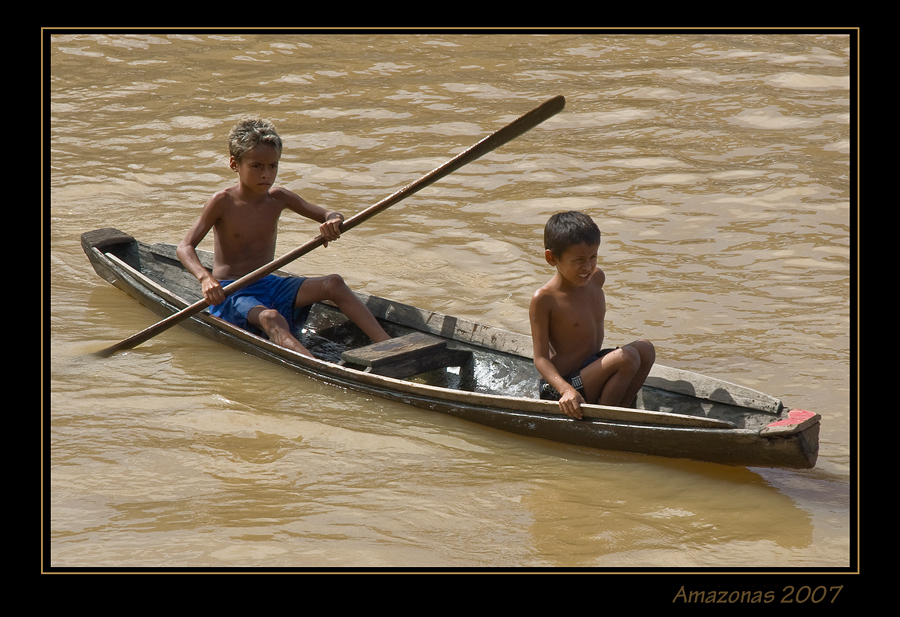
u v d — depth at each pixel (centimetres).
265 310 2259
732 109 4075
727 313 2444
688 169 3478
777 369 2148
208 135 3906
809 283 2605
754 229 2978
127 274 2530
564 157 3638
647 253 2836
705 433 1703
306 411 2002
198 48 4912
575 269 1822
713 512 1636
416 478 1744
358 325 2292
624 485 1727
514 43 4984
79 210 3212
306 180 3491
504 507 1652
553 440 1889
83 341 2317
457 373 2239
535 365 1917
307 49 4919
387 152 3741
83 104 4228
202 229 2325
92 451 1808
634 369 1834
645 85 4359
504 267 2784
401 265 2808
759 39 4925
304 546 1520
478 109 4150
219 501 1647
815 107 4059
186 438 1870
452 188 3406
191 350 2289
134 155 3712
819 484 1725
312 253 2895
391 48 4925
